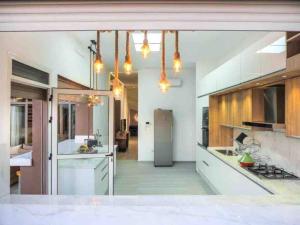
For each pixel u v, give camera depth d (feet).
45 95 11.53
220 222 3.75
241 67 11.19
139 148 27.96
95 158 13.97
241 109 13.42
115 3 3.65
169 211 3.78
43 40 10.70
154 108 27.81
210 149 17.84
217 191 15.33
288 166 10.21
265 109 10.55
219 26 3.66
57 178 12.01
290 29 3.61
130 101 50.29
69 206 3.83
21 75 8.80
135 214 3.78
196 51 18.89
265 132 12.24
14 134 18.57
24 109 18.83
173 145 27.73
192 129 27.73
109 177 13.79
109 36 14.96
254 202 4.00
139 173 22.48
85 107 15.89
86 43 16.89
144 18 3.66
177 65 11.33
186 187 17.99
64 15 3.68
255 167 11.23
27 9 3.65
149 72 27.81
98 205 3.86
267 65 8.59
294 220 3.73
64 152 13.15
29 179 11.62
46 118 11.64
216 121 18.52
